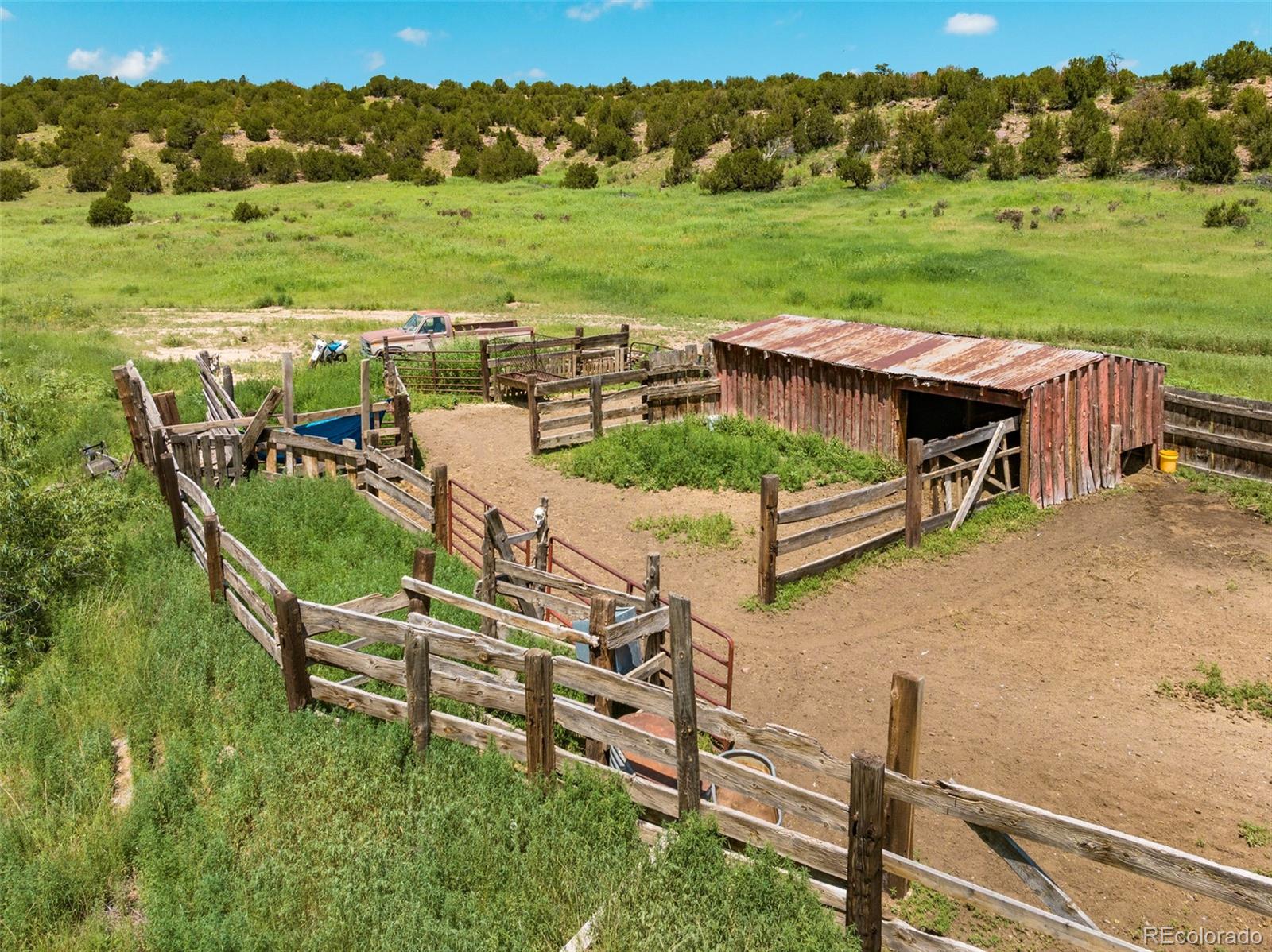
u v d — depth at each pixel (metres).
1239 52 84.06
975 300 38.44
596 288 43.47
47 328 32.56
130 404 15.48
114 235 59.09
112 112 112.44
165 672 8.73
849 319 34.94
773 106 100.38
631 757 7.61
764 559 11.98
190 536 11.98
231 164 87.31
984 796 5.21
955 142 73.38
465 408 23.36
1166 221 53.38
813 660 10.65
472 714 8.22
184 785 7.18
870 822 5.45
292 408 16.02
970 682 10.10
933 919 6.46
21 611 10.16
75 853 6.62
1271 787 8.12
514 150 93.94
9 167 94.00
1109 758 8.59
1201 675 10.14
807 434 18.69
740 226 58.53
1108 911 6.70
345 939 5.62
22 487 11.36
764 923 5.52
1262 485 15.76
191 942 5.64
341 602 9.80
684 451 17.45
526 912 5.74
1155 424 16.94
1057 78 89.12
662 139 97.00
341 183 89.12
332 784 7.06
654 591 8.80
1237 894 4.54
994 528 14.36
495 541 9.76
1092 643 10.93
